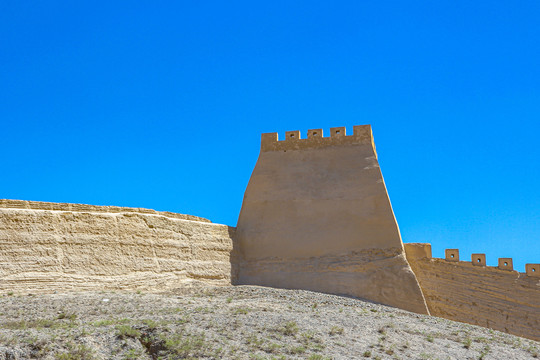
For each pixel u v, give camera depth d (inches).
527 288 1168.2
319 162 1286.9
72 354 491.2
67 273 877.2
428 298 1208.8
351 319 729.0
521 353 694.5
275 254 1222.3
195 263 1099.9
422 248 1242.0
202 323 619.8
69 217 909.2
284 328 624.7
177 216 1121.4
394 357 583.5
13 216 842.2
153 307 729.6
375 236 1180.5
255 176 1311.5
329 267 1173.1
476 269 1201.4
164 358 515.8
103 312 692.1
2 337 502.9
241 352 535.2
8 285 804.6
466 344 685.3
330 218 1219.9
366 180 1230.9
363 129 1290.6
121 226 976.3
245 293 964.0
